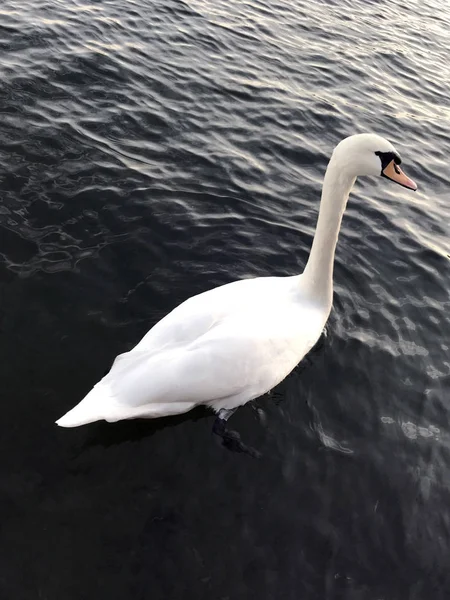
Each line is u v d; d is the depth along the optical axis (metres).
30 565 0.81
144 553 0.85
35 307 1.14
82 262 1.26
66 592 0.80
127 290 1.23
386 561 0.91
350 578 0.88
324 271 1.14
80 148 1.58
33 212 1.35
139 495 0.91
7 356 1.05
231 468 0.97
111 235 1.35
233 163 1.70
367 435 1.07
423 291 1.42
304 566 0.88
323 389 1.13
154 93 1.91
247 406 1.07
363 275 1.44
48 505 0.87
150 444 0.98
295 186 1.69
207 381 0.97
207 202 1.54
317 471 0.99
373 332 1.28
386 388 1.16
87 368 1.07
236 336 1.00
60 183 1.45
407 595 0.88
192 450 0.98
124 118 1.75
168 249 1.36
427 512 0.98
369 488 0.99
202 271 1.33
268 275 1.37
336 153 1.07
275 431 1.04
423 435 1.09
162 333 1.00
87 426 0.98
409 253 1.54
